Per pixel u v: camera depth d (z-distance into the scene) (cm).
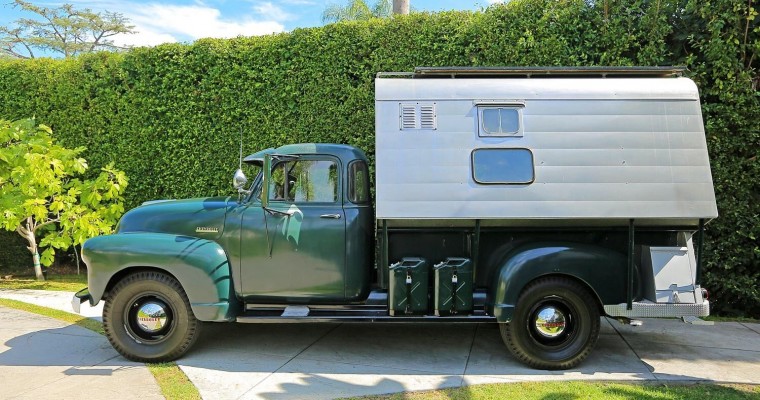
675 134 480
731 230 648
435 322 481
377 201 466
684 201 468
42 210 786
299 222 500
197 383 442
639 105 486
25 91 899
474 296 508
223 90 790
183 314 493
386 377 458
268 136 779
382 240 495
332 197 510
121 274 502
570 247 474
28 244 945
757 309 669
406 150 478
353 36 741
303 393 422
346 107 746
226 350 529
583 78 505
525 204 467
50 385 438
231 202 525
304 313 502
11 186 789
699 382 448
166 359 495
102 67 862
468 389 429
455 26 711
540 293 474
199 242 499
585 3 685
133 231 521
